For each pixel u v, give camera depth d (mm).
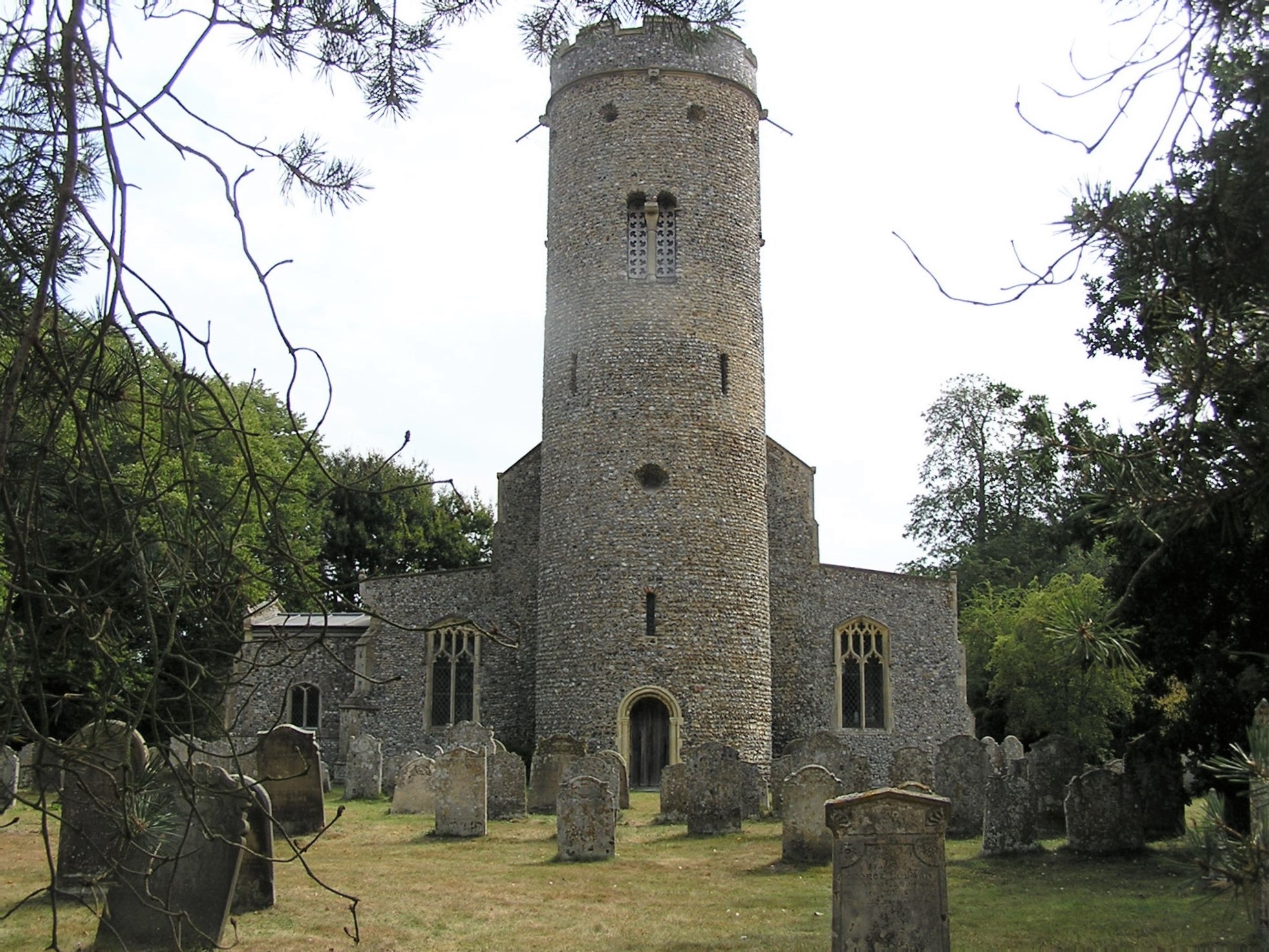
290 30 6863
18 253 5945
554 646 34594
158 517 6102
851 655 39094
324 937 12984
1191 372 6848
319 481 31438
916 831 11922
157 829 7008
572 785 19016
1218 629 17625
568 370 35719
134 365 5984
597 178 36188
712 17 7539
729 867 18188
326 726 38188
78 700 6066
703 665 33781
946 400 60375
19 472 6062
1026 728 40438
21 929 12680
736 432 35500
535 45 7848
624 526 34312
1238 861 6484
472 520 59125
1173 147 6148
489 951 12602
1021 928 13727
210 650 6148
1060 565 56625
